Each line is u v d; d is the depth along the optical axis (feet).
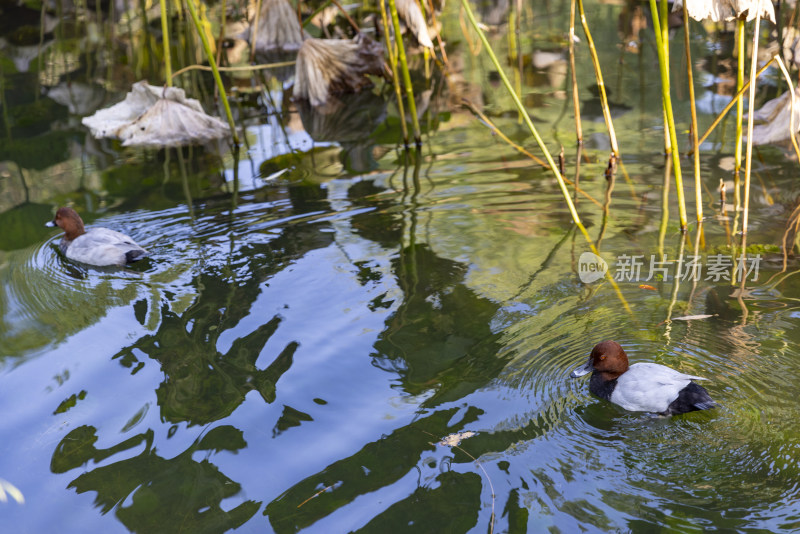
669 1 46.50
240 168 30.76
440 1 45.85
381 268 22.30
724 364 17.03
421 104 37.40
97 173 30.89
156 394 17.03
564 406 16.08
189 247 24.18
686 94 35.32
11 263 24.02
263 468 14.60
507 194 26.86
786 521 12.60
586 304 19.90
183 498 13.92
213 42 47.70
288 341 18.88
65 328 19.94
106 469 14.78
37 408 16.72
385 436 15.33
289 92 40.57
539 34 46.50
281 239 24.41
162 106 34.83
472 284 21.15
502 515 13.05
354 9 51.78
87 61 45.14
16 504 13.94
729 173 27.37
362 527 13.00
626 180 27.40
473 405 16.19
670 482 13.70
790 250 22.07
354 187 28.14
